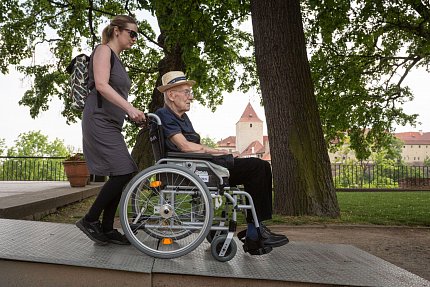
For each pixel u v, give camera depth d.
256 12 8.74
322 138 8.55
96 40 18.61
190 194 3.13
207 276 2.79
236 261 3.23
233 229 3.18
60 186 11.87
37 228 3.88
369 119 18.88
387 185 25.33
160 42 15.80
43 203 7.20
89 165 3.30
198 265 2.99
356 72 17.84
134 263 2.88
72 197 9.09
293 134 8.38
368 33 16.77
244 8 12.11
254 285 2.80
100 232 3.34
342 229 7.18
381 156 47.62
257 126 131.00
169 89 3.46
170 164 3.09
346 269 3.17
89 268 2.78
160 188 3.12
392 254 5.41
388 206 10.91
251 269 2.98
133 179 3.08
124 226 3.06
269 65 8.55
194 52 11.64
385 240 6.30
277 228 7.14
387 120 18.95
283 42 8.52
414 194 16.62
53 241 3.36
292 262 3.29
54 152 51.56
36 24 18.75
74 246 3.25
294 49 8.55
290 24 8.59
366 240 6.26
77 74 3.31
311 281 2.81
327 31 14.91
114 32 3.44
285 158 8.36
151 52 20.50
